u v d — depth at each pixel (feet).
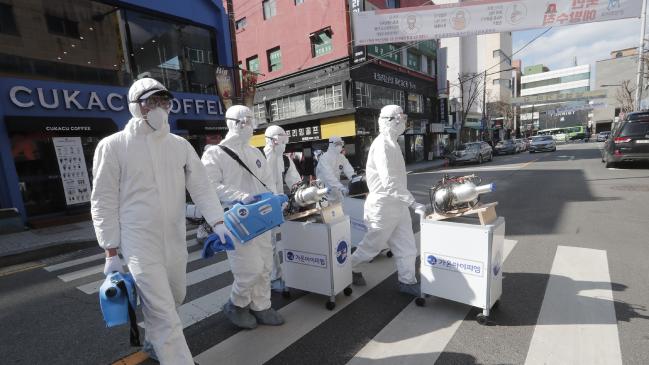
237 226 8.27
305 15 64.28
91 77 32.53
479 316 9.37
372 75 65.41
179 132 37.29
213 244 7.68
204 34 42.19
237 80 43.37
